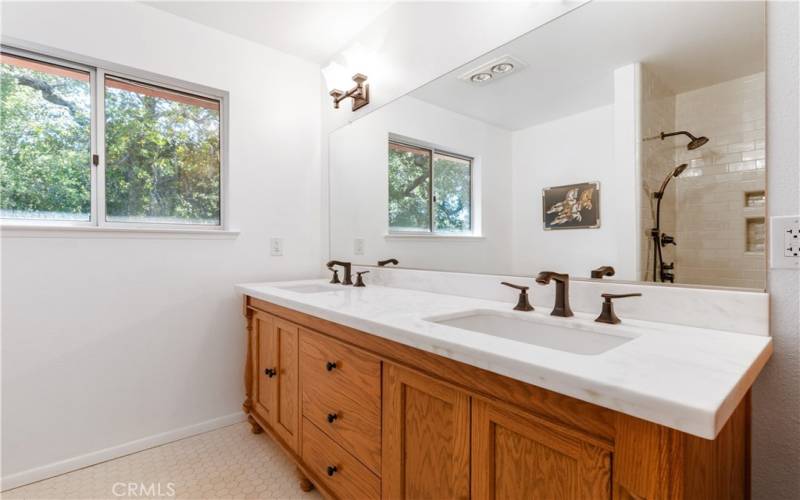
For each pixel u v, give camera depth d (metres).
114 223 1.88
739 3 0.92
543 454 0.72
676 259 1.02
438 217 1.72
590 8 1.19
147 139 1.97
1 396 1.57
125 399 1.84
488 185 1.50
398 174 1.92
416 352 0.98
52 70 1.74
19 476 1.59
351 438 1.22
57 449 1.67
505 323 1.24
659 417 0.53
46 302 1.65
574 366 0.66
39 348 1.64
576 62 1.23
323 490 1.35
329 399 1.34
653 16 1.06
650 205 1.07
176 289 1.98
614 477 0.61
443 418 0.91
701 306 0.97
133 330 1.86
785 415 0.86
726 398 0.53
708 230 0.96
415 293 1.71
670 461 0.55
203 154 2.15
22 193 1.67
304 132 2.46
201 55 2.05
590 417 0.65
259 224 2.26
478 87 1.52
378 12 1.98
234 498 1.51
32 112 1.69
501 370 0.73
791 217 0.85
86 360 1.74
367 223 2.13
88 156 1.82
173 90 2.05
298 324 1.55
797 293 0.84
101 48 1.77
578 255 1.24
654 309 1.05
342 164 2.33
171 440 1.95
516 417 0.76
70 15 1.70
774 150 0.87
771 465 0.88
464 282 1.60
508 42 1.42
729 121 0.93
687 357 0.72
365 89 2.11
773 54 0.88
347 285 2.07
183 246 2.00
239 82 2.18
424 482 0.96
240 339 2.19
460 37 1.59
